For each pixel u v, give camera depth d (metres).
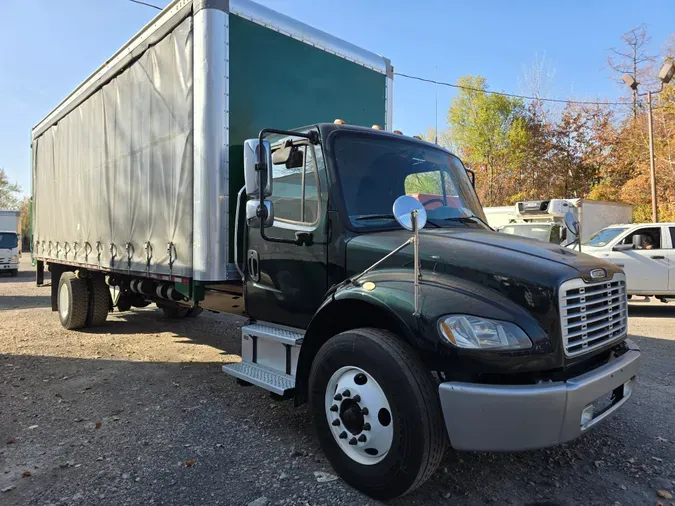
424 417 2.68
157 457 3.55
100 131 6.69
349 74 5.64
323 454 3.58
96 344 7.19
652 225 10.88
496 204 31.42
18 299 13.16
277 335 3.85
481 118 31.22
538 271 2.80
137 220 5.71
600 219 18.73
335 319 3.42
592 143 30.34
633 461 3.48
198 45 4.50
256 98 4.71
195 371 5.79
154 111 5.32
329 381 3.17
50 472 3.33
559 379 2.74
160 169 5.21
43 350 6.79
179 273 4.86
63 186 8.13
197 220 4.50
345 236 3.49
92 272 8.11
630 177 27.97
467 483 3.17
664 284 10.49
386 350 2.81
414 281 2.82
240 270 4.41
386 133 4.14
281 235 3.97
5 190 57.28
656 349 7.02
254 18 4.71
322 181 3.65
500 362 2.58
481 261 2.92
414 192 3.99
